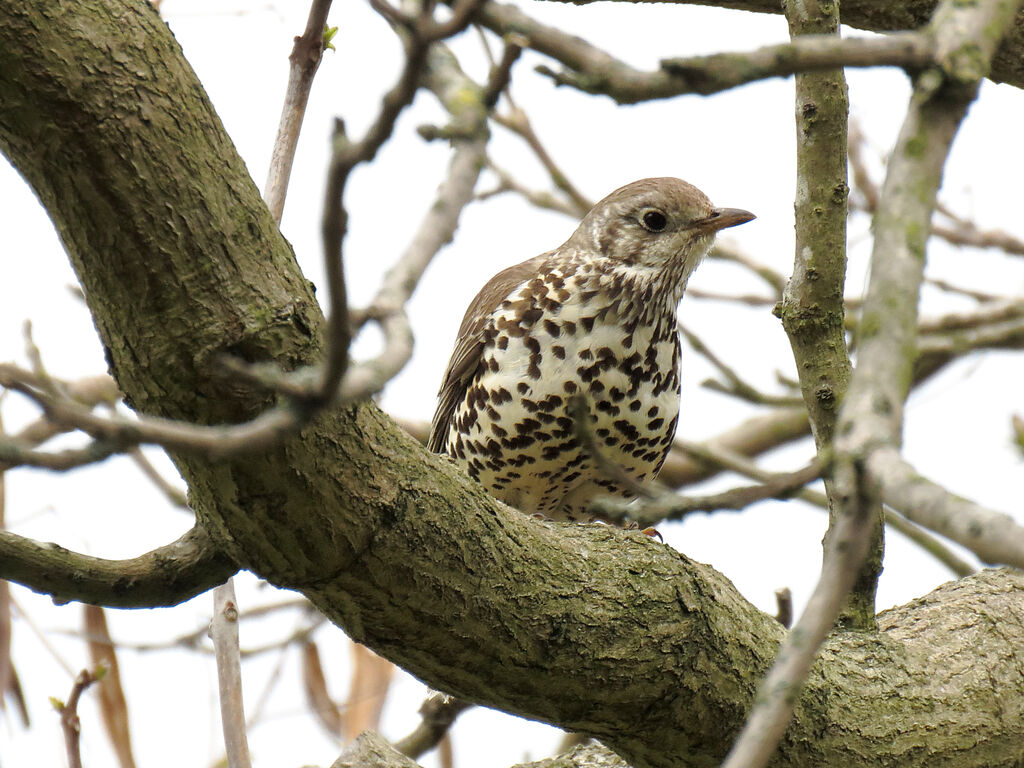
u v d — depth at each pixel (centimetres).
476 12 426
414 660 760
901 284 491
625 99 493
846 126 936
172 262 613
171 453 655
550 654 763
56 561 769
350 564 696
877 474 429
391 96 427
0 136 594
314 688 1211
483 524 733
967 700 923
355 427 671
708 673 806
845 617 964
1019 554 382
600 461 549
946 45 535
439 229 542
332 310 449
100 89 587
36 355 612
